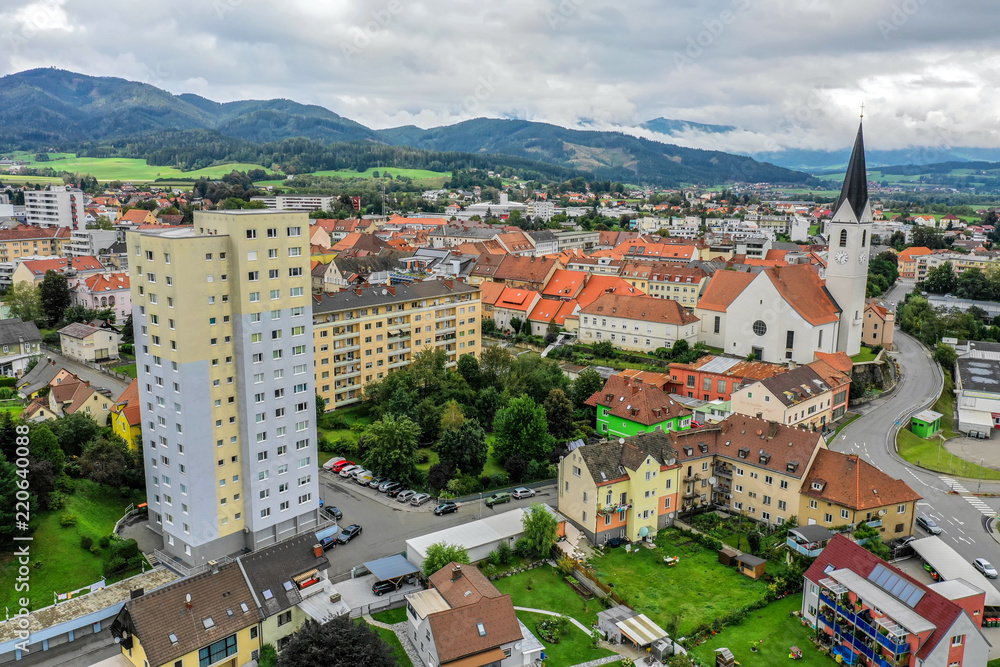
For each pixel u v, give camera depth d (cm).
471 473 12731
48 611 8356
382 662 7131
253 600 8131
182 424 9250
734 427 11881
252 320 9525
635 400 13738
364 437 13188
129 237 9500
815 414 14750
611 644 8481
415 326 16838
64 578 9081
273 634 8281
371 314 15950
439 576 8931
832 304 18375
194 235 9181
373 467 12294
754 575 9750
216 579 8081
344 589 9338
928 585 8494
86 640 8325
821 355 16712
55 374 15162
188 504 9450
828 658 8200
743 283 19525
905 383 18212
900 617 7575
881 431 15062
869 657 7788
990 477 13162
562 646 8400
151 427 9838
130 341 19650
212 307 9256
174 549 9875
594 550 10481
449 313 17588
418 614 8144
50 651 8100
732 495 11625
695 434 11744
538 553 10225
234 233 9188
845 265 18212
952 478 13025
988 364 18262
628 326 19888
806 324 17125
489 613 8000
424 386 15250
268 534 10206
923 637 7394
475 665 7706
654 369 18288
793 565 9562
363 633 7344
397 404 13988
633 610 8919
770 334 17700
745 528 11056
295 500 10456
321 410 14700
